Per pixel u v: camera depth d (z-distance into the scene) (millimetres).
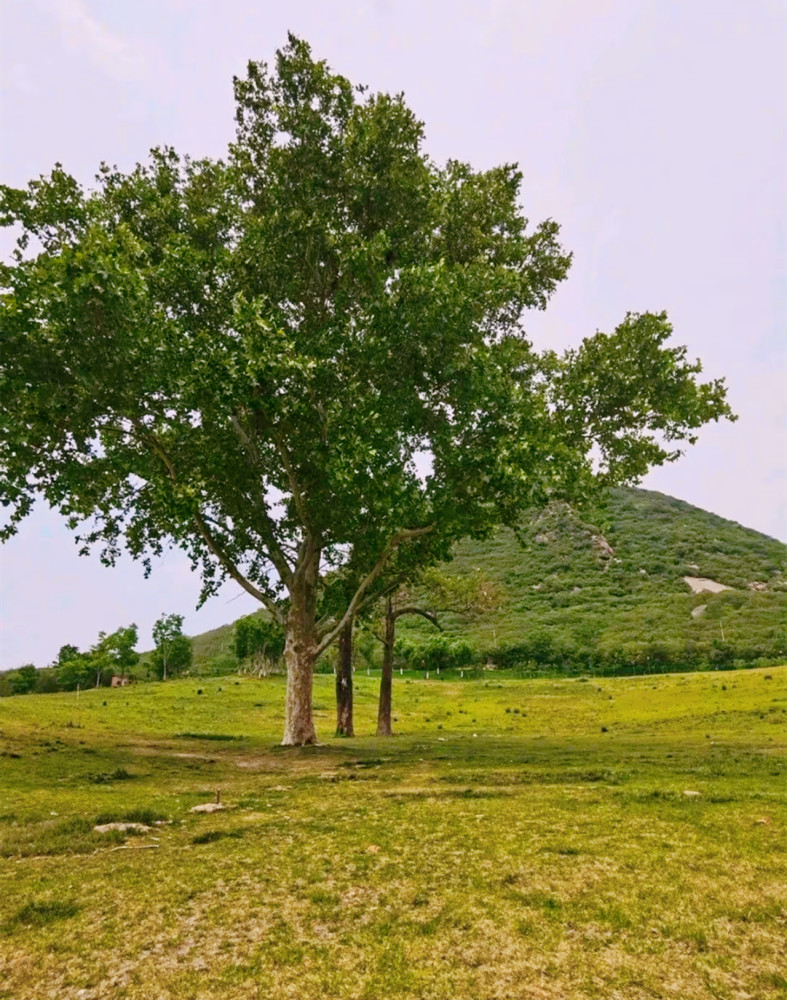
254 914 4598
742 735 19938
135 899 4922
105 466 16984
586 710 38844
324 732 30625
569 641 83062
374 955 3914
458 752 16375
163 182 19500
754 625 85000
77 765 13523
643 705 37906
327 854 6020
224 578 20969
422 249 19109
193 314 17828
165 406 16000
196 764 14641
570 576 118312
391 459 15562
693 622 88938
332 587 22125
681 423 18062
